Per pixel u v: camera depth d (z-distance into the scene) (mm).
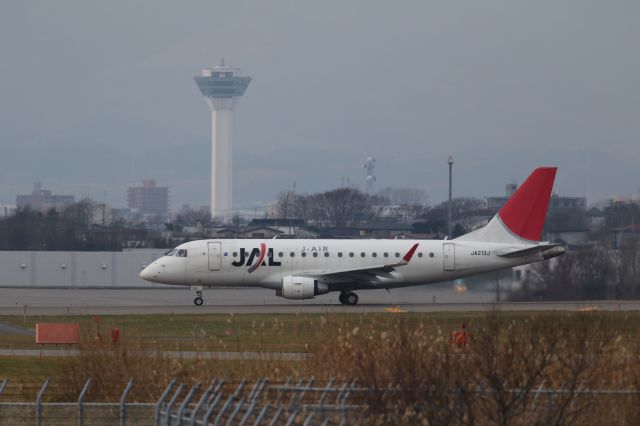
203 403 117438
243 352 166500
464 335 130500
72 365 150250
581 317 132250
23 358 192250
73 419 130375
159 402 116688
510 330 122938
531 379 113500
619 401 116312
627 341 138250
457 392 112438
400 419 110938
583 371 121875
